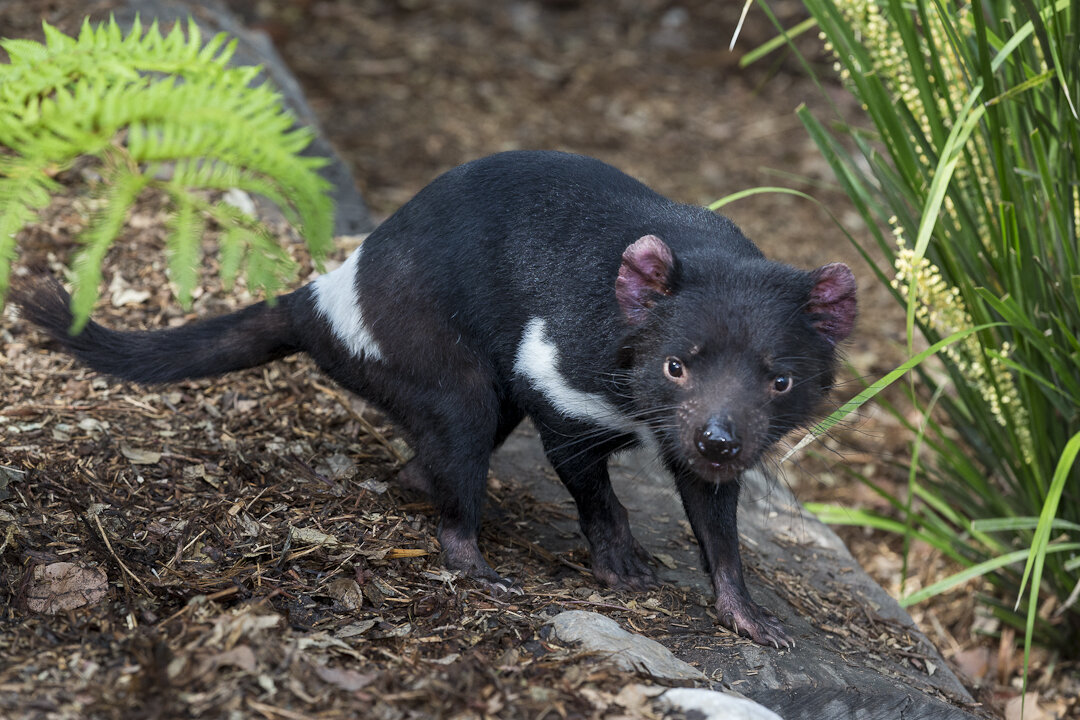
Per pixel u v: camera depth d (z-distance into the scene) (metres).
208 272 5.42
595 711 2.93
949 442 5.27
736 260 3.70
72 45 3.13
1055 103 4.21
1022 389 4.73
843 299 3.63
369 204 8.94
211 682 2.82
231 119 2.82
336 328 4.04
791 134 10.96
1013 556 4.62
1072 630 5.47
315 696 2.84
